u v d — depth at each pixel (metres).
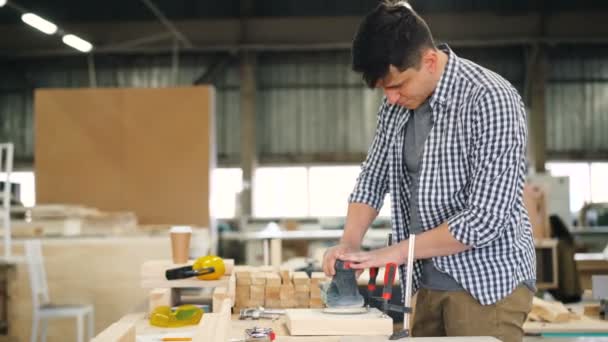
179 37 11.66
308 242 8.37
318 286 2.24
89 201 7.00
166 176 7.00
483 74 1.65
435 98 1.65
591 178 12.52
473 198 1.58
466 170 1.65
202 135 7.02
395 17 1.57
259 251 8.27
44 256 4.93
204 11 12.19
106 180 7.00
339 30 12.21
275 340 1.63
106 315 4.89
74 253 4.94
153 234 5.80
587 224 9.98
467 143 1.63
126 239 4.96
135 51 12.39
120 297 4.91
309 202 12.81
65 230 5.39
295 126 12.77
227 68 12.66
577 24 11.95
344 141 12.73
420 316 1.79
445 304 1.72
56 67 12.64
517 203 1.63
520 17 11.95
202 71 12.62
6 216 4.82
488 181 1.57
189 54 12.60
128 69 12.63
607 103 12.42
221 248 8.82
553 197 6.39
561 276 3.61
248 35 12.26
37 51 12.27
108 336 1.13
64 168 7.03
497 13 11.89
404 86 1.62
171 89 7.07
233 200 12.76
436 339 1.42
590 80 12.42
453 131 1.65
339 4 12.20
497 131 1.57
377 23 1.57
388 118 1.86
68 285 4.91
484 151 1.58
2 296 4.77
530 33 12.01
